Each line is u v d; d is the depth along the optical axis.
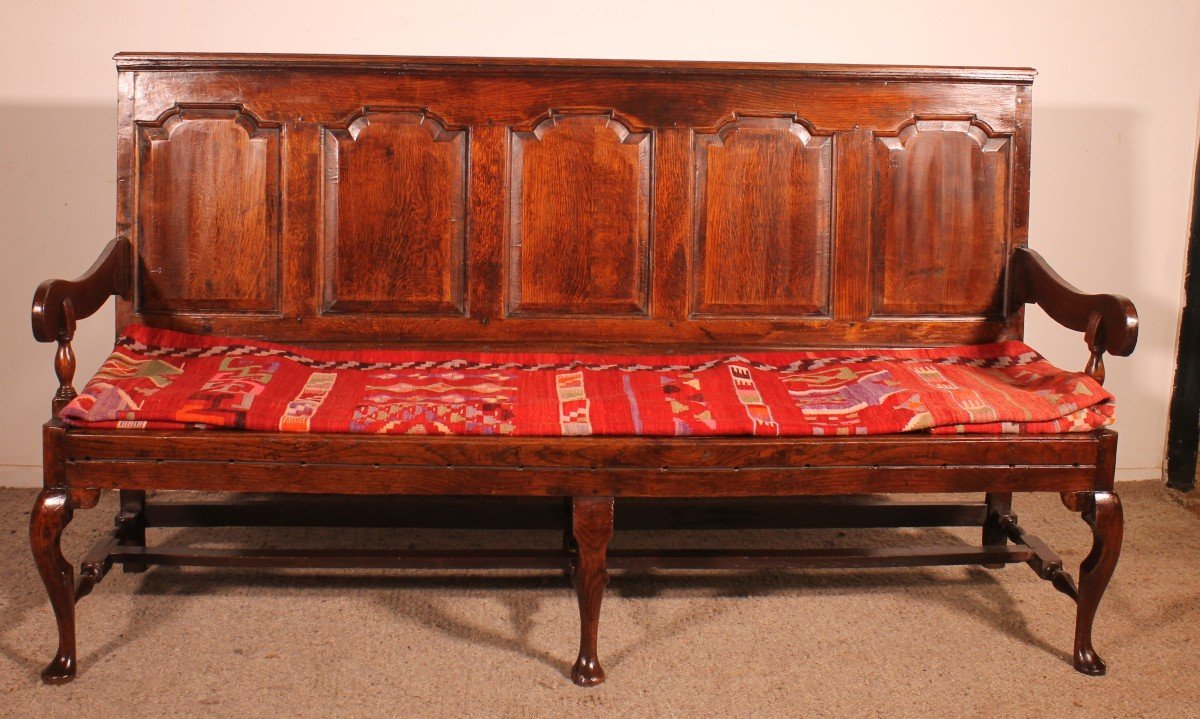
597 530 2.19
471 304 2.68
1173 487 3.56
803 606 2.60
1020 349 2.70
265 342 2.65
